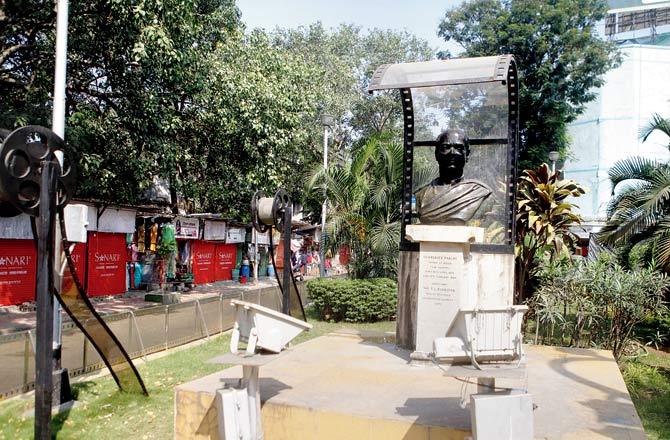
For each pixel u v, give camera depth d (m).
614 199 12.46
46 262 5.09
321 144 26.05
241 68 16.45
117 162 14.66
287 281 9.51
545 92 26.16
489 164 7.99
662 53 29.48
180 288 19.78
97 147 13.98
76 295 6.36
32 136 5.92
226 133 16.14
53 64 11.96
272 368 6.27
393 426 4.42
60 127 7.31
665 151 29.02
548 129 27.22
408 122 7.85
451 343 4.05
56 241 6.71
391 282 13.27
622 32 32.94
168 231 18.28
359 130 32.50
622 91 29.34
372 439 4.46
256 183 17.05
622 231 11.29
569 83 26.02
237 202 19.97
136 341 9.02
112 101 13.97
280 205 9.54
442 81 6.50
